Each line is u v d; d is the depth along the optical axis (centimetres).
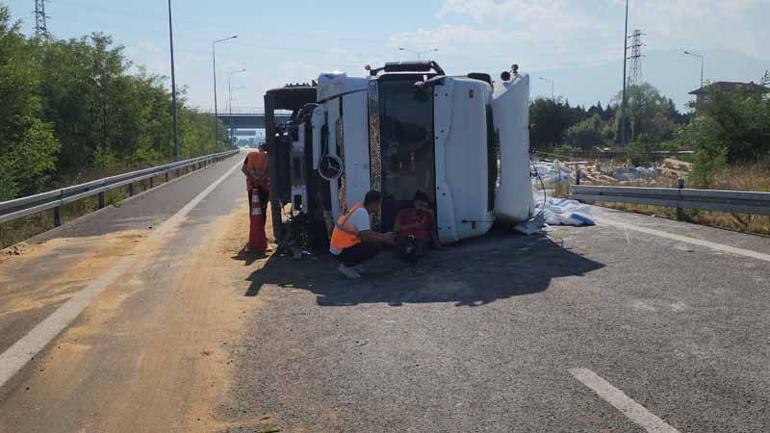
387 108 1023
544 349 552
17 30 2519
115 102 3706
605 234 1116
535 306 688
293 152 1116
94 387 503
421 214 1003
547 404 446
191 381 510
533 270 860
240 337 616
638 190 1384
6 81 2409
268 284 841
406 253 935
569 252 971
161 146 4791
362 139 1017
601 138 7556
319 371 521
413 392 474
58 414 457
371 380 499
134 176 2075
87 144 3625
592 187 1544
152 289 818
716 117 2536
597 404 443
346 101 1016
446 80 1023
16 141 2520
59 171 3353
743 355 523
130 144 3838
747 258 877
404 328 627
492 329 613
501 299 722
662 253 933
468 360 534
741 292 709
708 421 414
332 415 442
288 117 1421
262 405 462
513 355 541
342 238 855
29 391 498
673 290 728
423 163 1032
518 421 423
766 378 477
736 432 399
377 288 804
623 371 498
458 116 1037
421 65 1105
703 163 2100
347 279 863
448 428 417
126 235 1260
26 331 649
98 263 990
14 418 452
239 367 536
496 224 1169
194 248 1113
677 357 523
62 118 3459
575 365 514
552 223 1246
